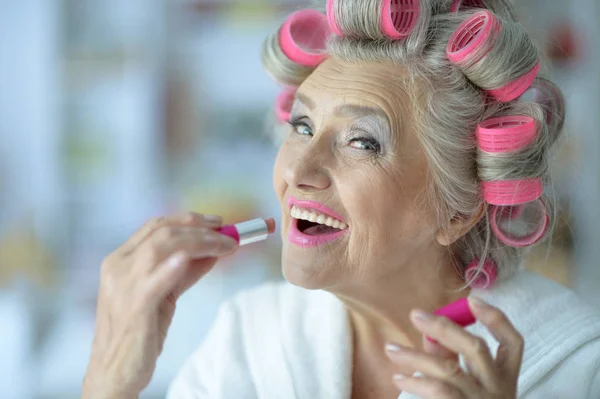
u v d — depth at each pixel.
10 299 2.09
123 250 0.89
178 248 0.85
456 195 0.93
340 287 0.95
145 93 2.22
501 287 1.02
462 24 0.90
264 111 2.22
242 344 1.13
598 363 0.93
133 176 2.25
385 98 0.90
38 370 1.90
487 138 0.90
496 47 0.88
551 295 1.02
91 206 2.27
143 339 0.85
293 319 1.10
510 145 0.90
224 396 1.08
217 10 2.20
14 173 2.26
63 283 2.18
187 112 2.24
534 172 0.92
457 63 0.90
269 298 1.15
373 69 0.91
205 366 1.15
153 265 0.85
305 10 1.04
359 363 1.05
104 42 2.23
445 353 0.72
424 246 0.95
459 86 0.91
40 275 2.19
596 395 0.92
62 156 2.26
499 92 0.92
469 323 0.75
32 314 2.05
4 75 2.23
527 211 1.00
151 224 0.88
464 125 0.91
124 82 2.23
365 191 0.89
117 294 0.86
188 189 2.24
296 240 0.94
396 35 0.89
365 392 1.04
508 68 0.89
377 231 0.90
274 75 1.07
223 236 0.86
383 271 0.93
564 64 1.36
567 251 1.89
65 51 2.24
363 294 0.97
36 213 2.26
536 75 0.96
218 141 2.24
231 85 2.23
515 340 0.71
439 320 0.69
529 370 0.94
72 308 2.12
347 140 0.91
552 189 1.01
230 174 2.24
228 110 2.24
